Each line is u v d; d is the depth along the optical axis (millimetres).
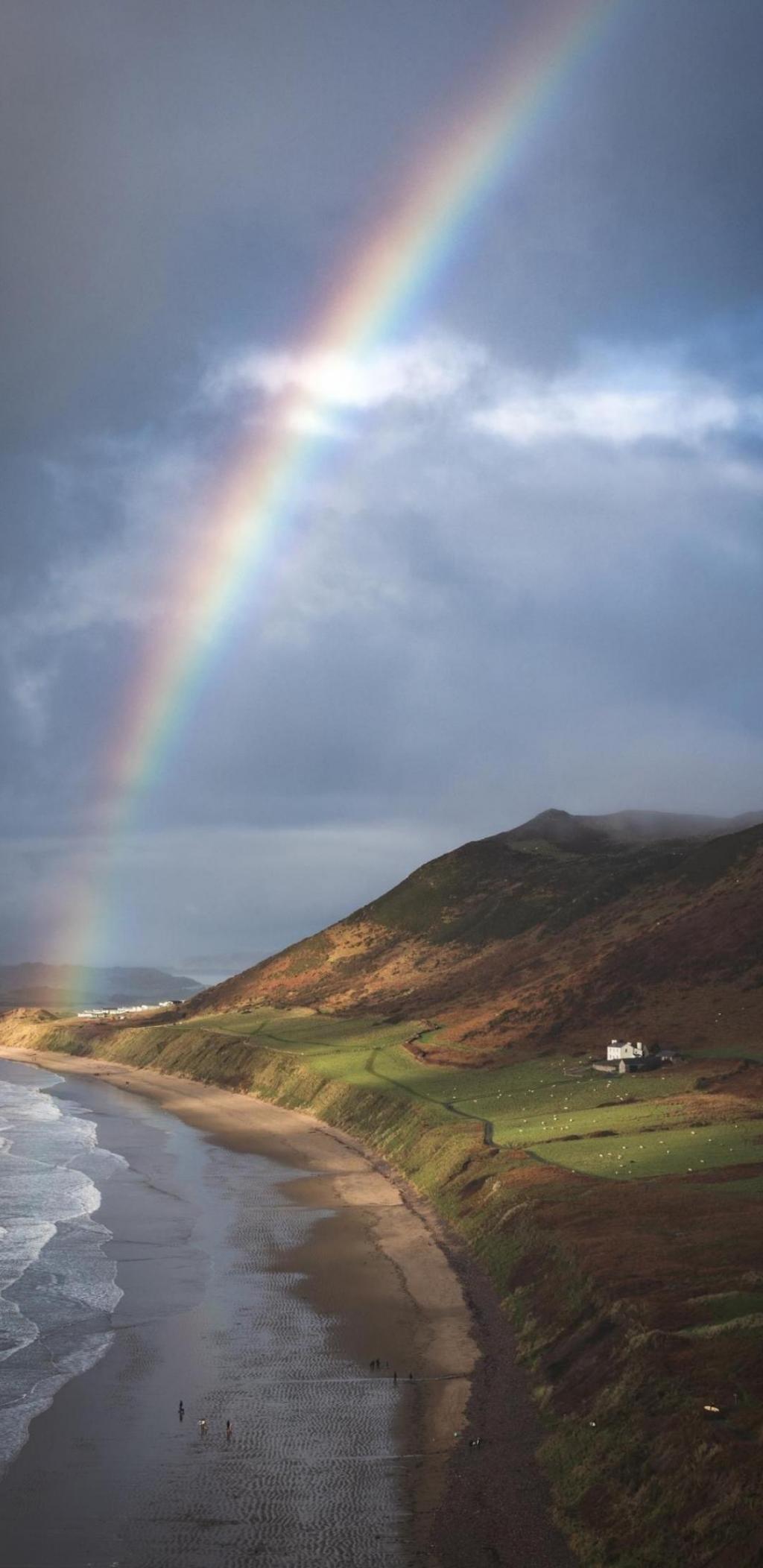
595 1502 37062
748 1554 31359
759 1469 33969
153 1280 68250
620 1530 35156
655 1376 41188
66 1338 57594
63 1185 100250
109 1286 67062
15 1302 63969
